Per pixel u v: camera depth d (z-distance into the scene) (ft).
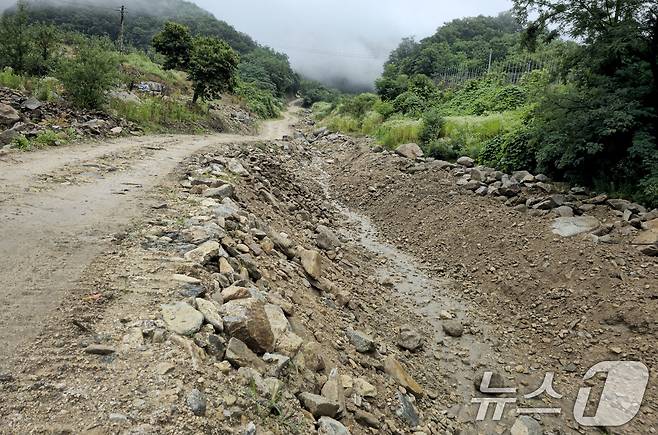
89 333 10.50
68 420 7.84
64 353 9.65
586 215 29.37
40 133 35.01
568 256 25.66
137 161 32.60
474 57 141.28
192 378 9.55
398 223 39.11
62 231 16.44
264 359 11.62
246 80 235.81
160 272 14.14
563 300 23.25
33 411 7.92
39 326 10.45
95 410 8.17
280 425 9.54
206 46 85.97
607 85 32.19
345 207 45.50
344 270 26.78
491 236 31.17
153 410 8.37
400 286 27.63
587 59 32.42
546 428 16.10
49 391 8.48
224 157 39.81
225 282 14.78
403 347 20.21
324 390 12.25
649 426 15.92
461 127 53.21
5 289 11.82
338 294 21.63
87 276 13.21
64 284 12.54
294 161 61.31
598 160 33.06
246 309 12.55
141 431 7.82
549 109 33.50
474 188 38.58
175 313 11.66
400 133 59.57
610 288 22.34
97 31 215.31
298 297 18.31
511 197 35.53
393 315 23.36
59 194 21.26
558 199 31.73
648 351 18.75
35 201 19.57
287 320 14.34
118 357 9.79
